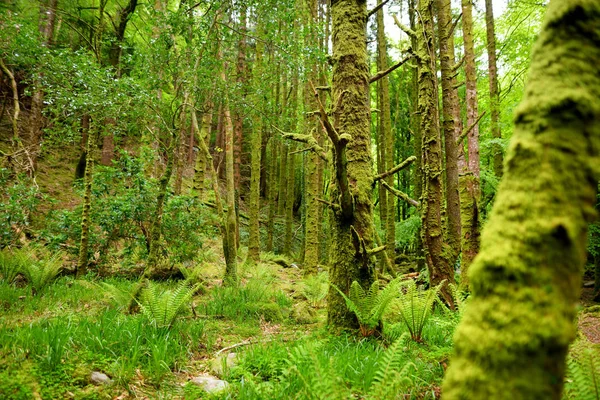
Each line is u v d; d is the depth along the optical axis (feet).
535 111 3.06
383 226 46.65
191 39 20.94
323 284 24.99
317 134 35.53
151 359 11.50
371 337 13.47
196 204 30.73
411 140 65.57
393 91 64.44
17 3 24.85
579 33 3.08
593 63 3.02
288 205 48.70
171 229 27.91
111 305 17.99
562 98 2.90
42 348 10.09
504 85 45.21
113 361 10.69
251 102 24.45
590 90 2.92
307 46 21.90
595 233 24.43
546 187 2.82
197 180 42.47
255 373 10.88
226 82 22.57
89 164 24.21
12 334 11.01
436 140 20.24
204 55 21.56
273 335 16.39
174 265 27.91
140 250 27.84
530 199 2.87
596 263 28.50
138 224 27.32
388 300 12.93
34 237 28.43
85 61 21.38
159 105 20.67
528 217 2.83
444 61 20.25
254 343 14.55
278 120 26.02
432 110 20.38
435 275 19.31
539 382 2.51
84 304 18.47
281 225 57.93
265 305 20.13
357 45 15.07
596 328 18.03
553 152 2.87
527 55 35.17
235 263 25.17
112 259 28.25
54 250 25.13
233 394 9.56
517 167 3.08
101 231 27.43
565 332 2.54
